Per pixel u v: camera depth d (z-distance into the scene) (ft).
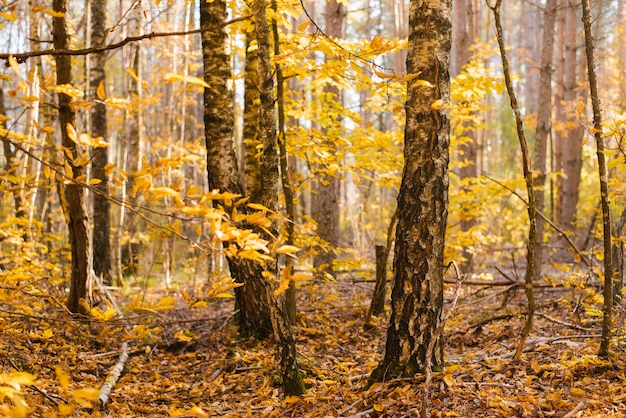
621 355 14.56
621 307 18.11
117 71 66.95
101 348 20.80
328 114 23.25
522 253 53.47
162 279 45.52
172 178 45.37
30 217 32.40
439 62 13.28
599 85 53.06
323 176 24.14
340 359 19.45
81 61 48.67
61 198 23.97
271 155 13.83
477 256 45.75
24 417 5.98
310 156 23.39
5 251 35.47
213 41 21.30
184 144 49.88
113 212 54.65
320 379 17.07
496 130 93.35
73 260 23.90
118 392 16.60
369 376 15.66
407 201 13.51
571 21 54.70
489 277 29.94
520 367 15.14
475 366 15.70
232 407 15.57
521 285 21.71
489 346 18.75
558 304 23.63
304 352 20.10
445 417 11.97
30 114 22.12
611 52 65.00
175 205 7.19
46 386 14.67
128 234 43.04
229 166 21.43
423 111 13.30
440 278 13.62
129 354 21.01
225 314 26.27
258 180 23.75
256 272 22.31
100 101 8.36
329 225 37.68
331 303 27.43
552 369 14.42
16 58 8.62
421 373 13.62
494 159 85.61
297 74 19.79
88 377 17.54
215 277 36.99
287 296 22.89
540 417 11.62
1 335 14.23
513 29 140.77
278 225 13.83
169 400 16.67
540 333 19.48
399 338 13.71
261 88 13.91
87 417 13.38
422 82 10.03
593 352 15.28
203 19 21.33
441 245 13.53
